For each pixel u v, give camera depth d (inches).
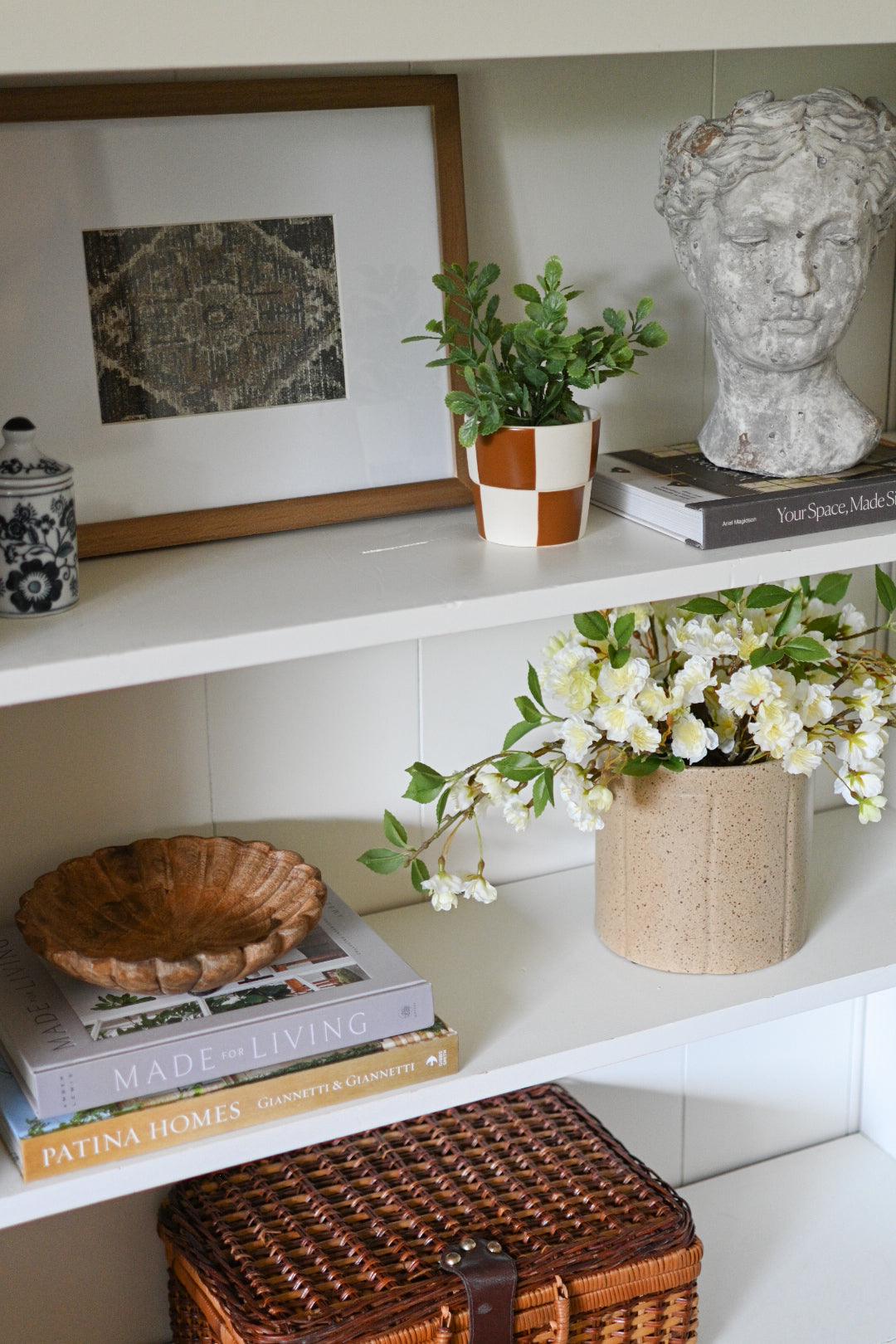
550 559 35.3
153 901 38.2
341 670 42.5
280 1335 35.3
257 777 42.3
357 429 38.5
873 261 37.7
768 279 36.3
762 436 38.9
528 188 40.7
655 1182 42.8
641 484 38.5
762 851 40.1
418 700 44.1
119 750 40.1
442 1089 36.0
